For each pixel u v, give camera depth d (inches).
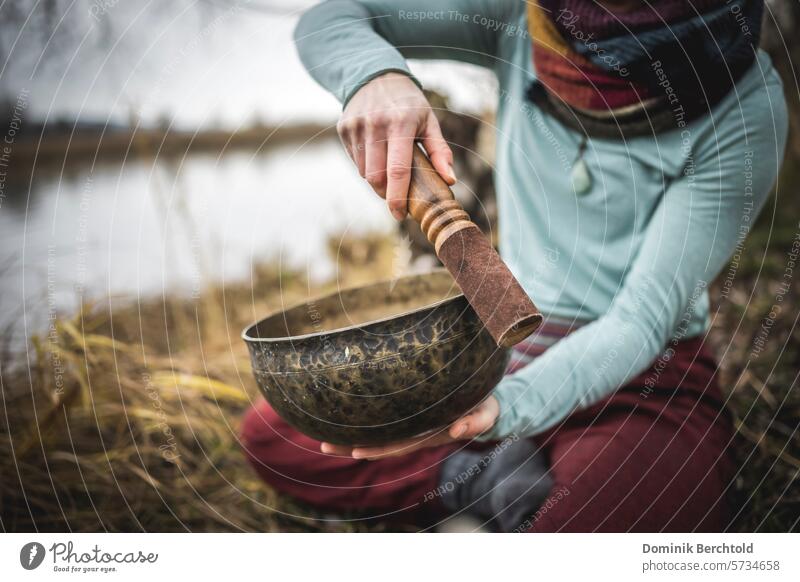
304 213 91.4
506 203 53.0
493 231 70.7
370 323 30.9
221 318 82.6
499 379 34.7
